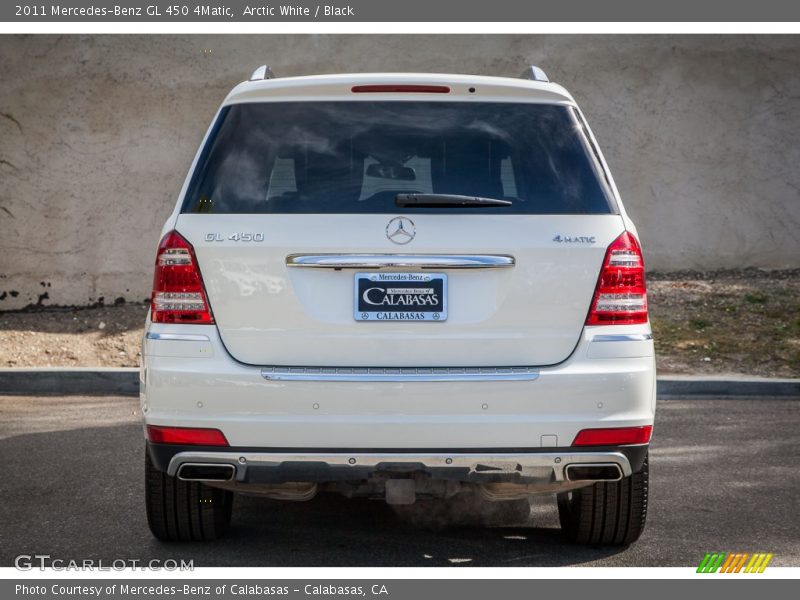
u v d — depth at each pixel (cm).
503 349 518
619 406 520
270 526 670
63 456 884
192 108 1675
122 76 1659
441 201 522
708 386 1192
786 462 865
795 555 612
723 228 1747
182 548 617
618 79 1730
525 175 538
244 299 517
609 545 623
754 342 1363
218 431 513
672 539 643
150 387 523
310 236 517
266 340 516
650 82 1730
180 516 601
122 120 1662
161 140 1670
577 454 516
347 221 519
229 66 1681
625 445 522
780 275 1720
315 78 559
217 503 605
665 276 1727
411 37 1720
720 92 1733
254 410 511
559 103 563
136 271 1670
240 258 518
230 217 525
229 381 512
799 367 1271
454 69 1730
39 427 1017
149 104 1667
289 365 515
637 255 533
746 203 1747
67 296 1662
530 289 519
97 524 670
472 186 534
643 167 1739
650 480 802
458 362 516
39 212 1656
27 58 1648
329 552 609
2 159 1650
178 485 592
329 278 517
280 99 556
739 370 1259
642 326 532
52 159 1656
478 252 517
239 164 539
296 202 527
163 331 523
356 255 515
